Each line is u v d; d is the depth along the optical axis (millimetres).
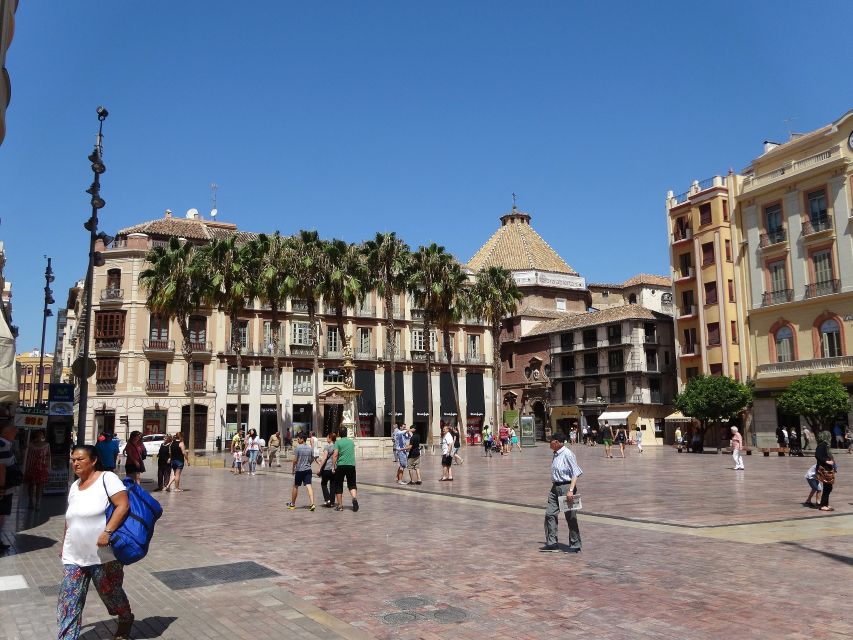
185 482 25688
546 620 6844
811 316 48094
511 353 81500
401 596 7828
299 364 64625
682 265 61312
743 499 16938
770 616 6852
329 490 16812
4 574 9031
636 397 67250
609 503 16297
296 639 6207
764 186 51625
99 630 6504
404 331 70688
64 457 20422
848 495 17750
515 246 88062
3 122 14406
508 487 21094
